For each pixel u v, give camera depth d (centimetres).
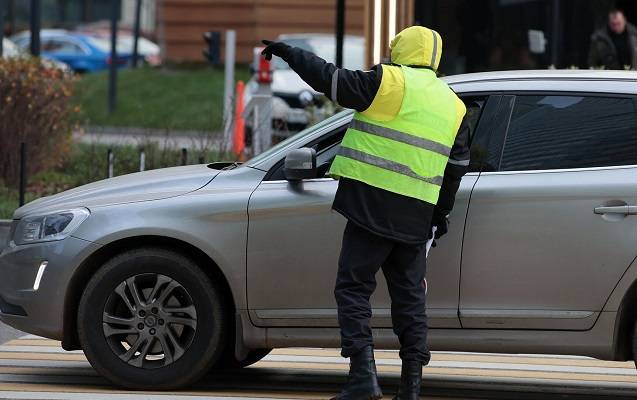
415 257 1664
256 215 1789
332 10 7588
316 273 1775
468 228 1738
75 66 9744
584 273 1717
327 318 1775
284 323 1794
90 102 6744
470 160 1762
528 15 4194
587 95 1767
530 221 1725
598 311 1720
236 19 7662
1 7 4275
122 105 6669
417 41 1681
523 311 1734
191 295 1811
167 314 1817
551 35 4194
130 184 1878
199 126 5806
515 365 2100
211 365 1820
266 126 3869
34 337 2270
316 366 2050
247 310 1797
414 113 1630
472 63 4188
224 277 1834
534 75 1797
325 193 1778
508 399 1845
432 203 1641
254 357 2014
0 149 3528
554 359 2153
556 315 1727
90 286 1827
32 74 3525
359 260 1641
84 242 1827
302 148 1788
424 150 1630
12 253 1883
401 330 1670
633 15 4378
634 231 1708
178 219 1803
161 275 1816
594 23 4194
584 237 1716
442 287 1747
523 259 1727
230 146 3594
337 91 1605
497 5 4175
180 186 1848
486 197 1734
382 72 1623
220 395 1808
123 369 1825
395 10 3772
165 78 7181
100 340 1827
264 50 1622
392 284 1673
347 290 1645
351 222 1638
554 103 1770
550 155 1748
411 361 1659
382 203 1622
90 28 11894
